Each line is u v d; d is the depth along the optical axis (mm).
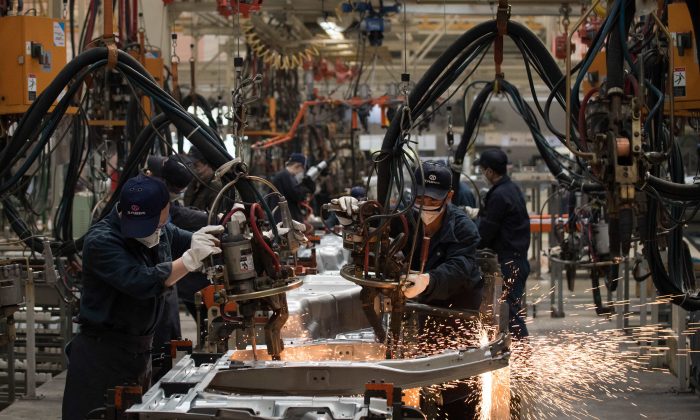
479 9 9445
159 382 2932
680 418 5941
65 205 5648
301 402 2697
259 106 12422
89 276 3617
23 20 5723
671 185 3846
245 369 3072
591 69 7926
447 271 3947
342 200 3434
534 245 13164
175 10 9812
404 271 3494
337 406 2672
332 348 3889
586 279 13109
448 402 4227
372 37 9461
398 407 2562
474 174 15242
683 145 8062
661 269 4543
